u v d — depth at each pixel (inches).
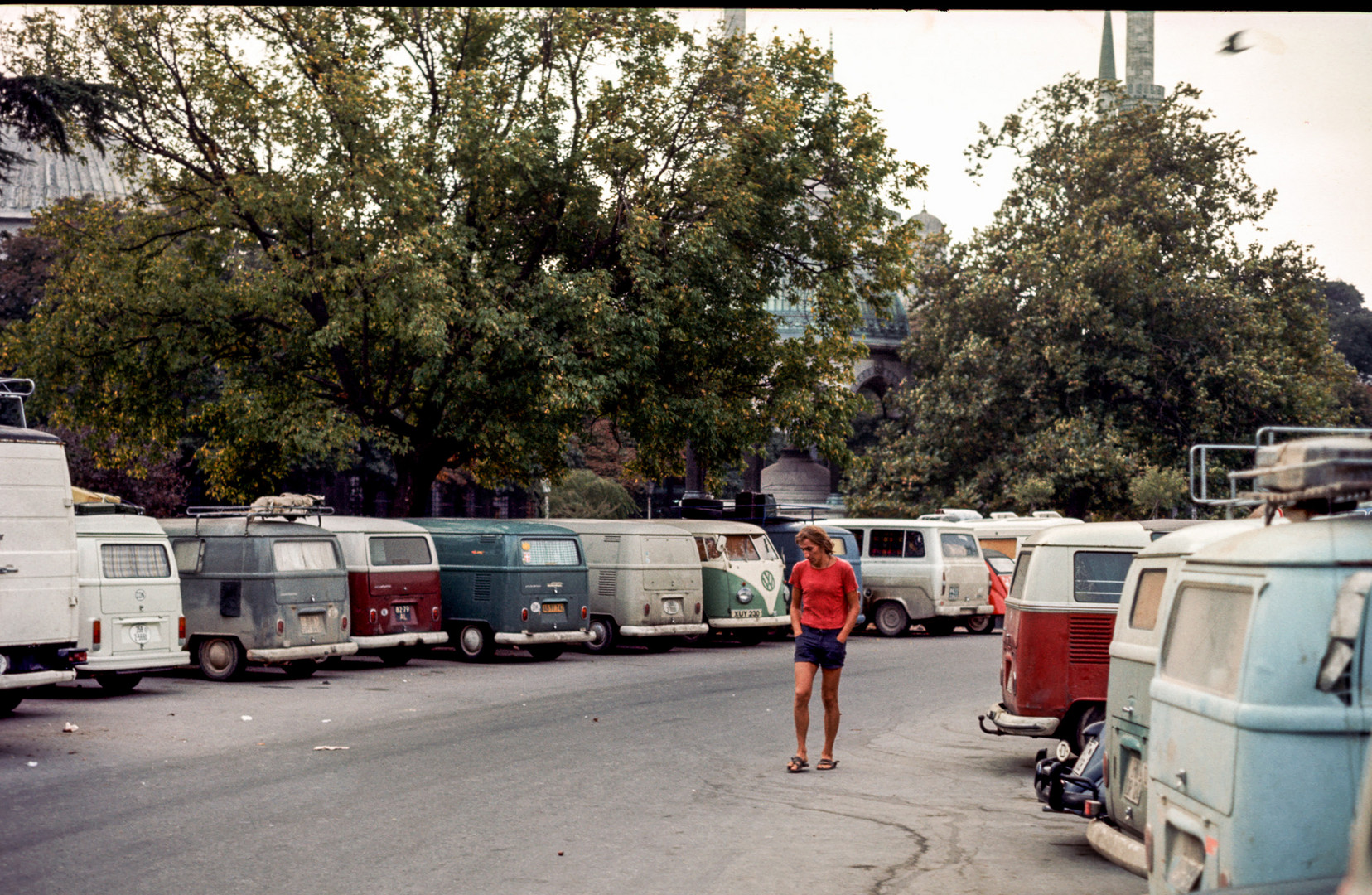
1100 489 1886.1
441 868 265.9
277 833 296.2
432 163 984.3
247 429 1024.9
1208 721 172.2
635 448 1202.0
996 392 1943.9
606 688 626.8
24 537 433.7
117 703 547.2
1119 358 1892.2
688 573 852.6
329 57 949.2
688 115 1049.5
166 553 594.9
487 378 986.1
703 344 1077.1
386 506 2506.2
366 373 1023.0
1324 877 151.6
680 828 315.3
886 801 362.0
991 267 2091.5
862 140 1144.8
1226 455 1873.8
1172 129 2026.3
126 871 258.1
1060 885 265.6
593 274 1003.3
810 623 411.2
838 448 1179.3
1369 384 3078.2
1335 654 158.7
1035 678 395.5
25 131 778.2
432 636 740.7
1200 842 175.5
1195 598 189.6
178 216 1067.3
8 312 1765.5
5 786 349.1
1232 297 1888.5
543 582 773.9
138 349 1049.5
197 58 987.3
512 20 1003.3
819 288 1141.1
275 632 639.1
